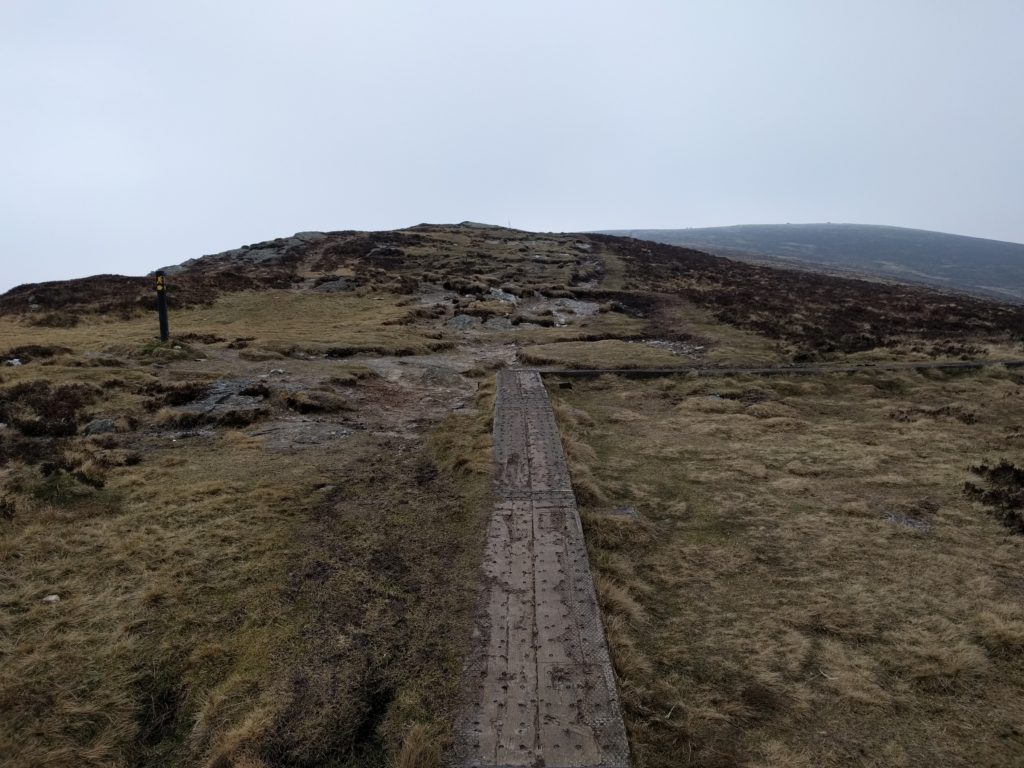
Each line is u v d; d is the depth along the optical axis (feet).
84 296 84.69
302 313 87.20
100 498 25.52
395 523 24.06
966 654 17.37
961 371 58.29
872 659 17.44
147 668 15.66
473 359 63.87
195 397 41.22
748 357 66.39
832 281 157.79
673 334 79.77
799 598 20.52
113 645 16.39
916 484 31.07
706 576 21.98
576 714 14.17
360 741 13.51
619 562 22.30
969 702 15.87
